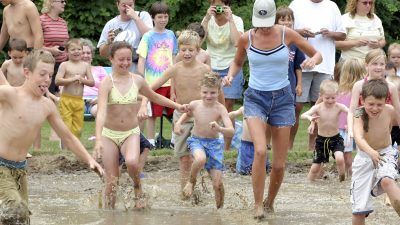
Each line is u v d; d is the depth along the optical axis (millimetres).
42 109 18656
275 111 21016
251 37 20906
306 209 22109
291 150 30938
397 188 18344
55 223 19734
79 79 30688
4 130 18375
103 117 21641
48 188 25250
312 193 24844
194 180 22797
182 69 24484
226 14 31094
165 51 30938
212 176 22734
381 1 50281
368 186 18875
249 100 20953
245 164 27688
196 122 23016
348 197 24172
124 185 23391
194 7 49594
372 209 19016
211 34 31438
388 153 19141
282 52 20672
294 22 31516
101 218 20453
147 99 23344
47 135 36969
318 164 27250
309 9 31562
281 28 20844
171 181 26656
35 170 28281
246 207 22453
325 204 22969
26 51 29828
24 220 17812
